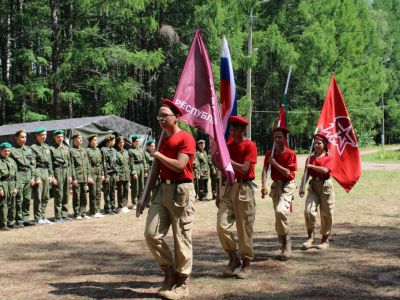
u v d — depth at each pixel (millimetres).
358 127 58406
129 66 31625
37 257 8086
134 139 15156
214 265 7242
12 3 33969
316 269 6906
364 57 61000
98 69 29406
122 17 27922
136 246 8883
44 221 11875
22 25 31969
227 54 7043
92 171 13172
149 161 15461
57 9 28453
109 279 6559
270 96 52938
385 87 60875
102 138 18875
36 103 32938
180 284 5727
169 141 5637
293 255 7816
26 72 32562
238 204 6426
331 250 8172
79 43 26312
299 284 6160
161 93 31156
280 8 52406
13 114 33844
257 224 11078
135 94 28125
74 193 12656
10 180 11055
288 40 51625
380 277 6441
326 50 50812
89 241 9438
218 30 29812
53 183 12078
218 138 6043
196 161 16078
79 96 30312
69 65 25219
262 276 6562
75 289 6098
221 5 30016
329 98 9328
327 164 8188
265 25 50438
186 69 6152
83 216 12812
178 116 5734
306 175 8367
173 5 31281
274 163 7570
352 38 56688
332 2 55812
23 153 11656
